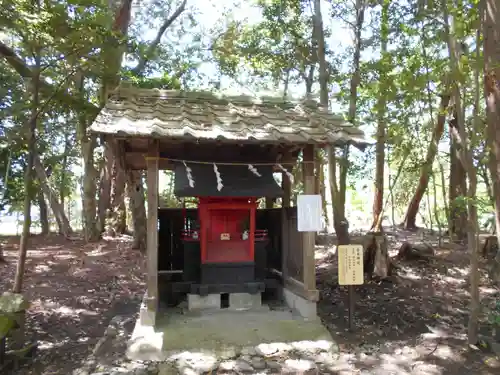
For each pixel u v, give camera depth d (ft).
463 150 15.49
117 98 18.69
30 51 15.75
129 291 25.36
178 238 22.40
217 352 15.42
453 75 15.28
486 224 30.40
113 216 46.01
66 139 38.06
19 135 17.53
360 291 23.24
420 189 42.65
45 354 15.98
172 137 15.07
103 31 15.14
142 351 15.24
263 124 17.61
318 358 15.43
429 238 37.42
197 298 19.45
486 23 13.38
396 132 21.59
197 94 19.86
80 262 31.73
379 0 22.38
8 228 70.33
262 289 19.65
